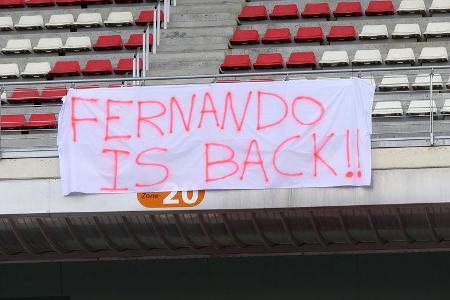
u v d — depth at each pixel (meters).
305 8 60.53
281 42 58.59
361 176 38.28
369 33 58.00
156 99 39.41
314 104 38.62
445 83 43.78
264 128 38.81
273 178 38.72
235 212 39.94
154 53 57.06
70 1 64.56
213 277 45.56
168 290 45.81
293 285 44.97
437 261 44.03
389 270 44.34
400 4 60.41
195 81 53.44
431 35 57.66
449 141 38.38
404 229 40.91
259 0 62.44
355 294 44.62
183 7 61.38
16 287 46.84
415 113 47.91
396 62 55.56
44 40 61.22
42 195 40.34
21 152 40.75
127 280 46.19
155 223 42.19
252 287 45.22
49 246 43.97
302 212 41.19
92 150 39.69
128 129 39.53
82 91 39.78
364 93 38.50
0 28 63.34
